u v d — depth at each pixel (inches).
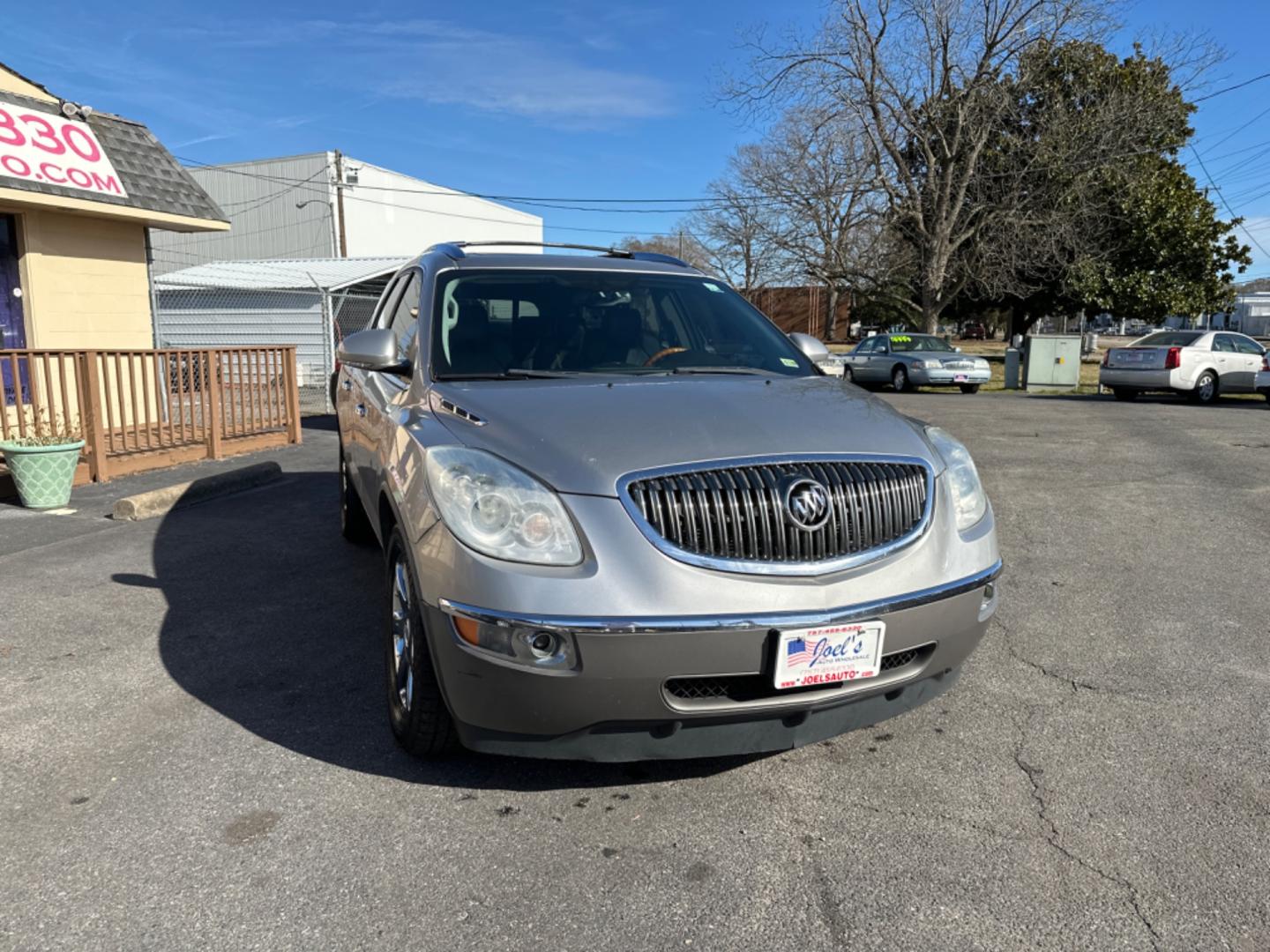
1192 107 1128.2
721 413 120.4
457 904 96.1
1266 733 135.6
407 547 116.2
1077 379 853.8
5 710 141.9
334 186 1346.0
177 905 95.3
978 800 117.4
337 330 763.4
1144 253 1156.5
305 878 100.2
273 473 342.3
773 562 105.0
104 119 419.8
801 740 111.0
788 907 96.3
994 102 1014.4
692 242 2111.2
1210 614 189.8
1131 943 90.7
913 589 110.6
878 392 895.7
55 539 249.4
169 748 129.8
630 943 90.7
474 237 1766.7
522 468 108.1
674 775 124.0
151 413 361.7
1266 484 333.7
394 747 131.0
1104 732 136.5
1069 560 232.4
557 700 101.8
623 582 100.7
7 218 386.9
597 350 152.0
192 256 1497.3
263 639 173.9
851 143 1059.9
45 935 90.4
